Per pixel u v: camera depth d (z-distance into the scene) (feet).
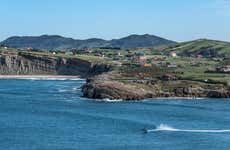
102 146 525.34
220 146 532.73
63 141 550.77
